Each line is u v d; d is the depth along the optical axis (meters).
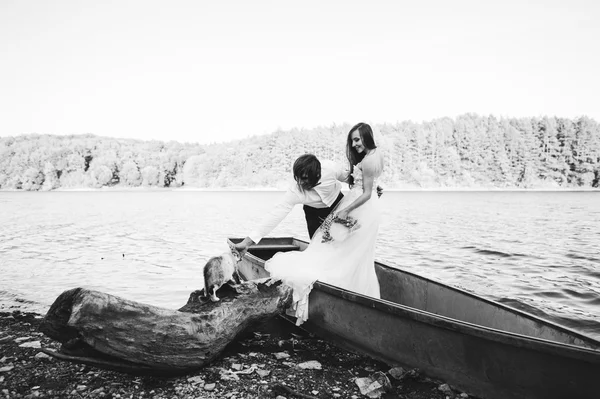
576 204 44.19
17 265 10.61
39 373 3.95
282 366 4.19
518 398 3.25
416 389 3.68
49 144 135.38
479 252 13.38
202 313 3.93
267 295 4.49
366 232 4.76
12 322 5.82
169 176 132.62
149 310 3.59
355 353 4.43
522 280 9.54
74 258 11.75
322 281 4.64
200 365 3.81
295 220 25.11
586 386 2.97
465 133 113.88
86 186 122.25
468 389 3.52
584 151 106.06
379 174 4.61
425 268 10.96
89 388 3.65
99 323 3.33
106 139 156.00
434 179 109.44
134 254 12.55
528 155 108.12
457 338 3.52
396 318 3.92
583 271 10.50
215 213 32.84
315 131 131.50
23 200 59.31
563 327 3.62
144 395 3.56
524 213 31.16
